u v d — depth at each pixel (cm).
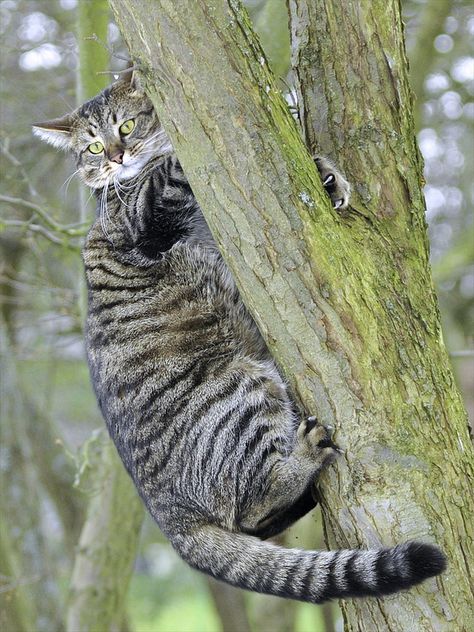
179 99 388
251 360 544
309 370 412
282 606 1105
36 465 1029
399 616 414
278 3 716
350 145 454
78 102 734
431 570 392
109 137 641
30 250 945
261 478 508
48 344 1072
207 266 570
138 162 634
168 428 541
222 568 498
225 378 536
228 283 563
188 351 553
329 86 457
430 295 442
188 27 379
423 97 955
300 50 464
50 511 1235
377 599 421
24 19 971
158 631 1680
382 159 450
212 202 400
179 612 1700
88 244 611
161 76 388
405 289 428
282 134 398
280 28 711
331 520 438
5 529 927
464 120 1073
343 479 418
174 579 1567
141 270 580
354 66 452
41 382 1246
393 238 443
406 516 405
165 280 574
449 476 412
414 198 452
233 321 558
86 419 1291
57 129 672
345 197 444
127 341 568
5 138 869
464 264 1066
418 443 409
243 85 388
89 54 722
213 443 527
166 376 550
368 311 409
